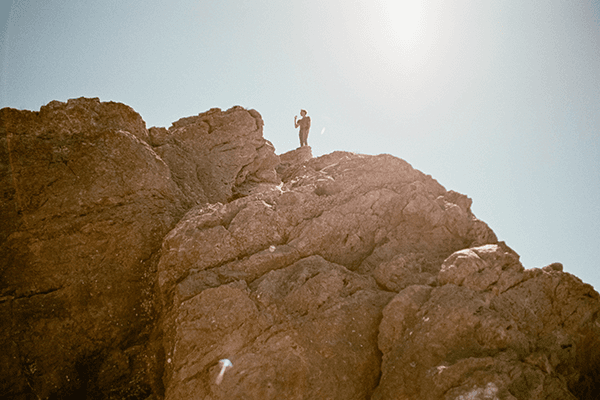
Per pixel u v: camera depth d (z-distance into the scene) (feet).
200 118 51.42
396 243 37.27
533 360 26.96
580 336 29.53
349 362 30.30
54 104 38.45
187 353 30.01
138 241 35.99
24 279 32.81
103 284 34.22
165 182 39.78
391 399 27.61
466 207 40.16
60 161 36.29
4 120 36.17
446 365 26.86
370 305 32.22
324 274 33.19
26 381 30.25
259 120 55.52
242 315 31.01
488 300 29.78
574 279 31.01
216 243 34.60
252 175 53.62
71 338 32.50
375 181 40.93
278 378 29.37
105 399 31.73
